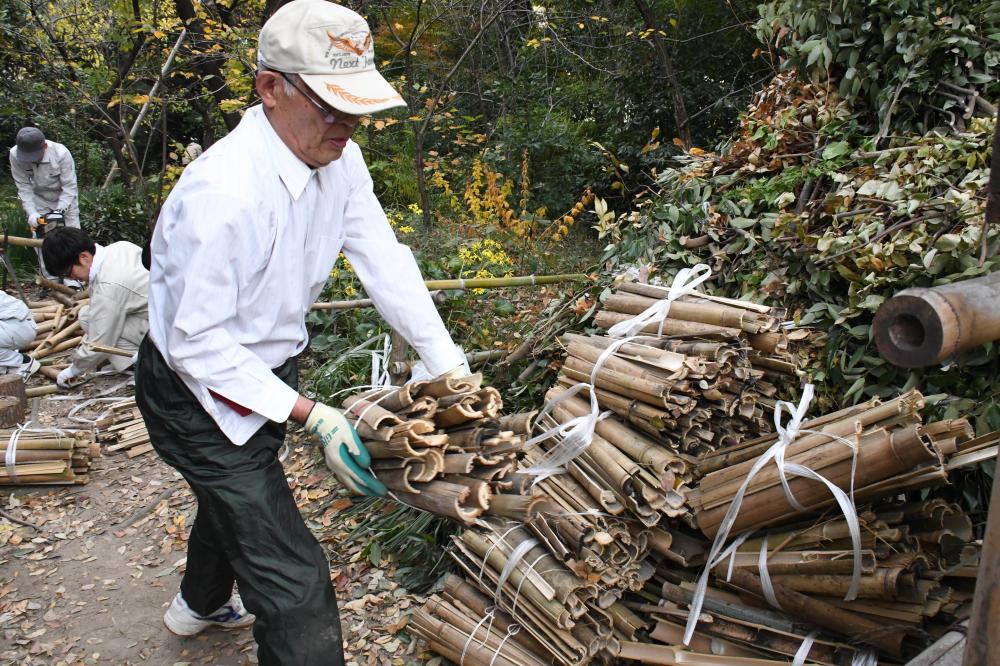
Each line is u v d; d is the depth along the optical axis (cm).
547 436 254
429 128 952
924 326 115
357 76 177
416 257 526
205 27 638
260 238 182
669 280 339
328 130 182
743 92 838
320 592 193
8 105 996
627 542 228
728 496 222
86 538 344
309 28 172
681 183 393
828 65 345
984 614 133
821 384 277
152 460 411
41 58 824
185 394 192
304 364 484
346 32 174
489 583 236
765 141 369
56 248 457
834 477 202
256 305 192
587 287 371
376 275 221
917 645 199
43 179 649
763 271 310
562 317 370
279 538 193
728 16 829
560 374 283
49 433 391
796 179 324
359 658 257
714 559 224
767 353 257
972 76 317
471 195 733
